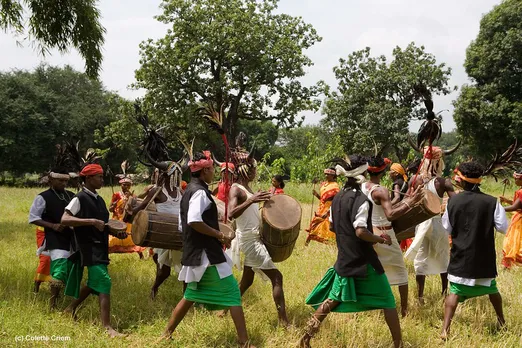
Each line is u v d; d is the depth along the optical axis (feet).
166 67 124.47
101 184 20.15
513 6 126.41
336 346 17.80
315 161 74.64
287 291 23.65
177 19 125.90
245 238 19.90
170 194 22.76
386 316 16.71
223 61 129.18
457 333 18.86
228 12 125.49
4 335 18.13
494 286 19.04
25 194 85.30
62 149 23.32
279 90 131.03
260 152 242.37
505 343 17.72
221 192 28.53
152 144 23.97
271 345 17.63
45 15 45.60
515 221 29.81
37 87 167.73
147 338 18.35
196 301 17.15
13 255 32.01
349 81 149.18
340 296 16.74
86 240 19.22
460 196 19.08
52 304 21.45
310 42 134.41
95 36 47.39
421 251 22.84
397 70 142.82
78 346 17.26
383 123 133.39
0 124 155.53
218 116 19.94
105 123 176.76
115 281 26.03
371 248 16.75
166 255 22.71
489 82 131.85
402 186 25.63
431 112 21.44
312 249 35.12
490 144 129.59
